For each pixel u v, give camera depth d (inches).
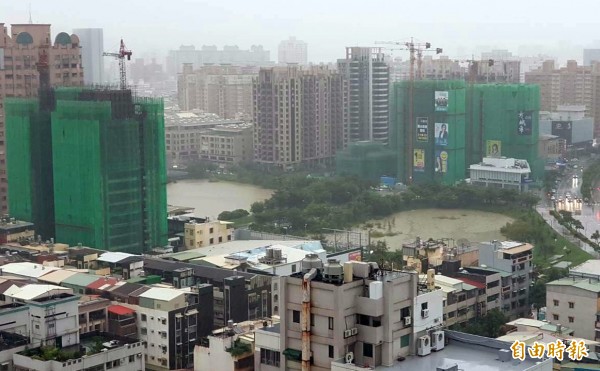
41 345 7519.7
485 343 4936.0
